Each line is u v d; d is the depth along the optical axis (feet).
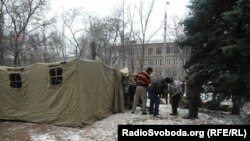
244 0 32.65
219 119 40.04
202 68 39.86
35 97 33.14
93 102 35.01
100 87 37.47
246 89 37.06
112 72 41.98
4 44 75.05
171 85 41.29
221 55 38.65
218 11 39.60
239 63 36.83
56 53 151.02
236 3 35.27
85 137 26.71
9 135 27.37
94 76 35.63
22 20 79.92
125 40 146.41
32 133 28.09
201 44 41.39
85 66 33.19
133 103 41.91
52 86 32.14
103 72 38.88
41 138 26.20
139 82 40.65
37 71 33.06
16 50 77.15
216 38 39.17
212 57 40.32
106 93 39.47
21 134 27.68
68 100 31.37
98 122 33.83
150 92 40.04
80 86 31.48
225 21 36.78
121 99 42.93
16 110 34.14
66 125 31.04
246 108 61.16
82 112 31.45
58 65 31.99
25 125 31.65
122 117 37.73
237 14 33.30
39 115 32.73
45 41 98.43
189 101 40.11
